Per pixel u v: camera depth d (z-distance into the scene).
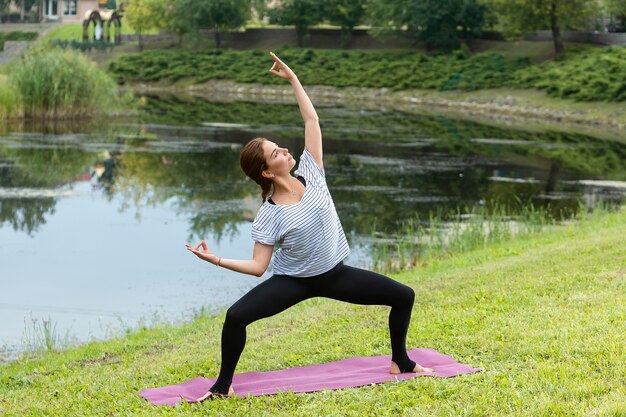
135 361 9.23
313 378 7.22
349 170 28.80
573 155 33.44
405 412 6.21
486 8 65.31
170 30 79.56
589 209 22.22
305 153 6.91
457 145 36.12
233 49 77.81
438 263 14.88
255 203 23.22
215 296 14.65
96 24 81.94
